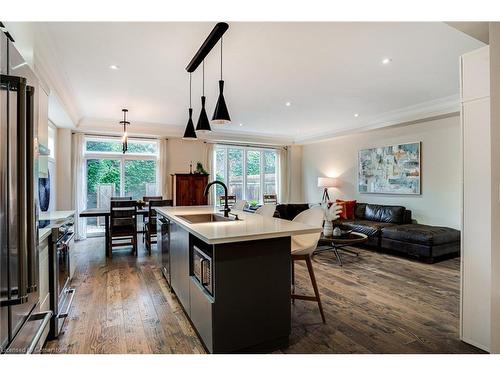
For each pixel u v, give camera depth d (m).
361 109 5.21
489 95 1.96
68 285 2.72
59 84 3.65
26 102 1.29
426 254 4.30
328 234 4.54
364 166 6.56
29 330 1.42
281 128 7.05
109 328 2.37
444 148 5.04
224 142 7.78
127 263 4.34
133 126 6.37
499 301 1.72
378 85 3.92
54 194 5.59
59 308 2.30
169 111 5.35
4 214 1.14
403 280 3.57
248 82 3.79
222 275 1.85
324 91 4.15
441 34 2.55
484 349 2.04
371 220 5.89
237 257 1.90
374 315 2.62
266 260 2.00
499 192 1.73
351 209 6.34
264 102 4.75
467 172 2.15
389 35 2.58
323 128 7.00
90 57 3.03
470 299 2.13
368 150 6.46
